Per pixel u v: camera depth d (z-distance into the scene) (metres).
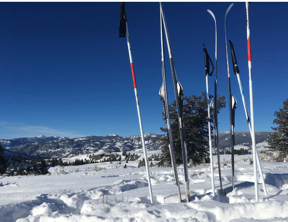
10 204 4.29
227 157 18.80
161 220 2.94
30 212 4.22
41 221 3.47
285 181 6.35
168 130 4.20
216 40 4.83
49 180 9.04
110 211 3.54
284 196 3.91
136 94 4.37
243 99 4.61
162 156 19.42
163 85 4.35
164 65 4.32
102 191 5.47
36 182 8.61
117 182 7.15
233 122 4.92
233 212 3.13
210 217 3.09
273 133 25.19
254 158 3.91
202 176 7.45
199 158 17.78
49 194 5.24
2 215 3.93
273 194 4.26
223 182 5.80
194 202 3.58
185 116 18.41
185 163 4.07
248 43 4.00
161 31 4.36
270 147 25.19
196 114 18.80
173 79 4.16
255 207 3.19
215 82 4.79
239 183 5.51
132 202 4.00
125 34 4.38
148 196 4.41
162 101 4.44
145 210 3.28
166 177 8.09
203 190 4.81
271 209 3.10
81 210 4.11
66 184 7.77
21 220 3.49
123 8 4.29
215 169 9.59
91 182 7.86
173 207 3.41
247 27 4.00
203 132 18.86
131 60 4.44
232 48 4.73
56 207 4.34
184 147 4.11
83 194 5.11
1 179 11.12
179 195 4.05
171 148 4.16
